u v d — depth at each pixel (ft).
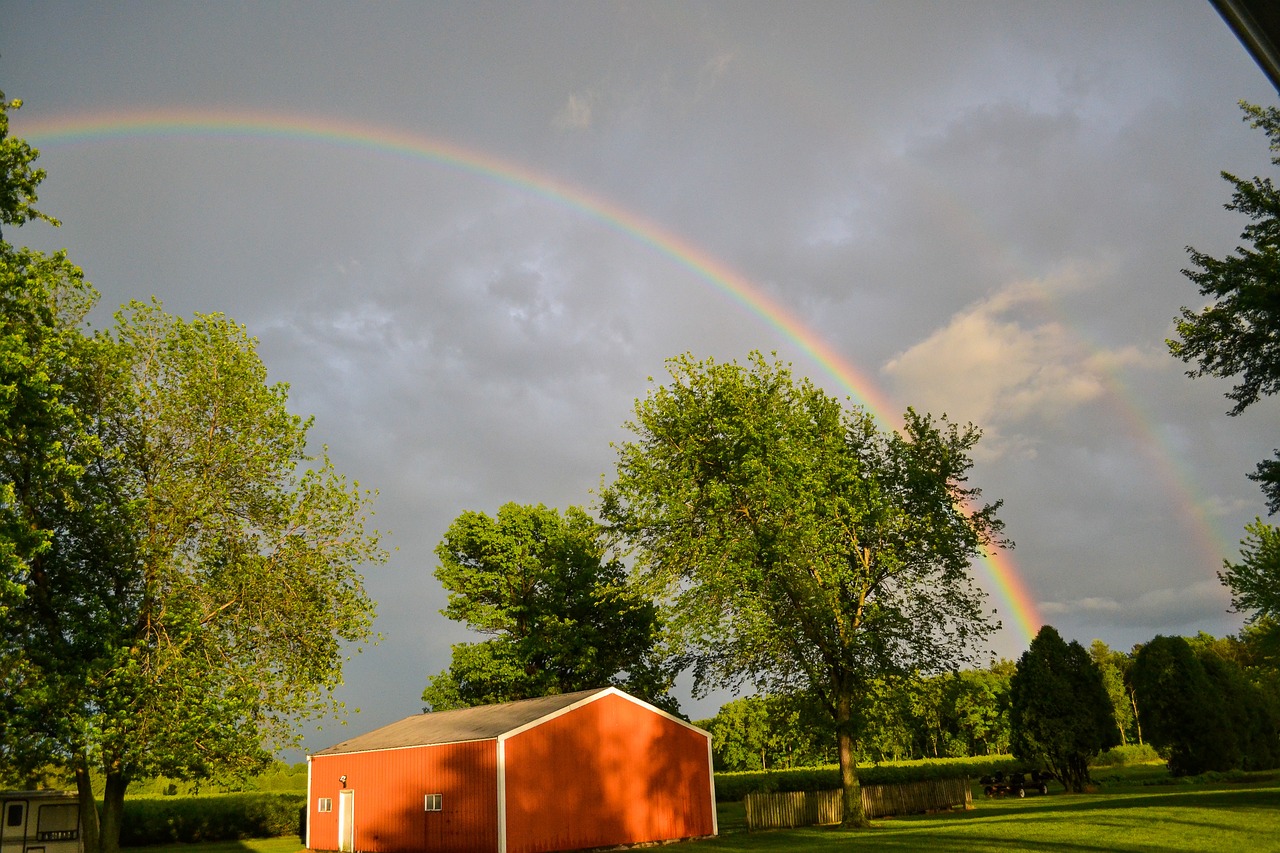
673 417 131.64
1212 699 178.91
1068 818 103.30
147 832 172.55
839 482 132.05
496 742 112.57
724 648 130.82
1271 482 89.30
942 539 132.16
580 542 199.11
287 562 106.83
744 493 125.29
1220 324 91.15
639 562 126.52
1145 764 270.67
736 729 338.75
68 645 96.07
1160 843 74.84
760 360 134.10
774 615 125.29
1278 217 87.97
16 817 127.24
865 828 122.21
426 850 119.96
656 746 130.31
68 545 102.78
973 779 237.04
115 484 104.22
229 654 103.40
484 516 202.90
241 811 185.98
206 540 106.22
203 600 102.63
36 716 91.20
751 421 124.88
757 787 221.87
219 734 97.81
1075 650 174.40
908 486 137.49
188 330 110.52
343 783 138.51
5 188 73.46
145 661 97.50
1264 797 109.09
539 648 188.34
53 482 96.53
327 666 106.52
